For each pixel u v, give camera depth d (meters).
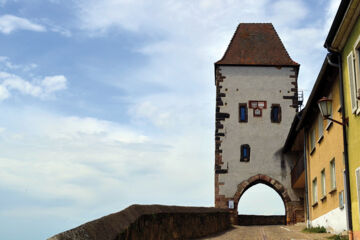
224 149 39.88
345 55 16.34
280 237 20.84
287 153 39.47
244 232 25.78
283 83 41.19
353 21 15.00
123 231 11.91
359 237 15.09
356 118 15.24
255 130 40.19
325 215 23.11
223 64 41.56
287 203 38.59
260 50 42.47
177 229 19.08
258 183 40.56
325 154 22.70
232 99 40.91
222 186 39.19
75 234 9.06
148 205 16.19
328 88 20.95
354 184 15.64
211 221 25.02
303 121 27.14
